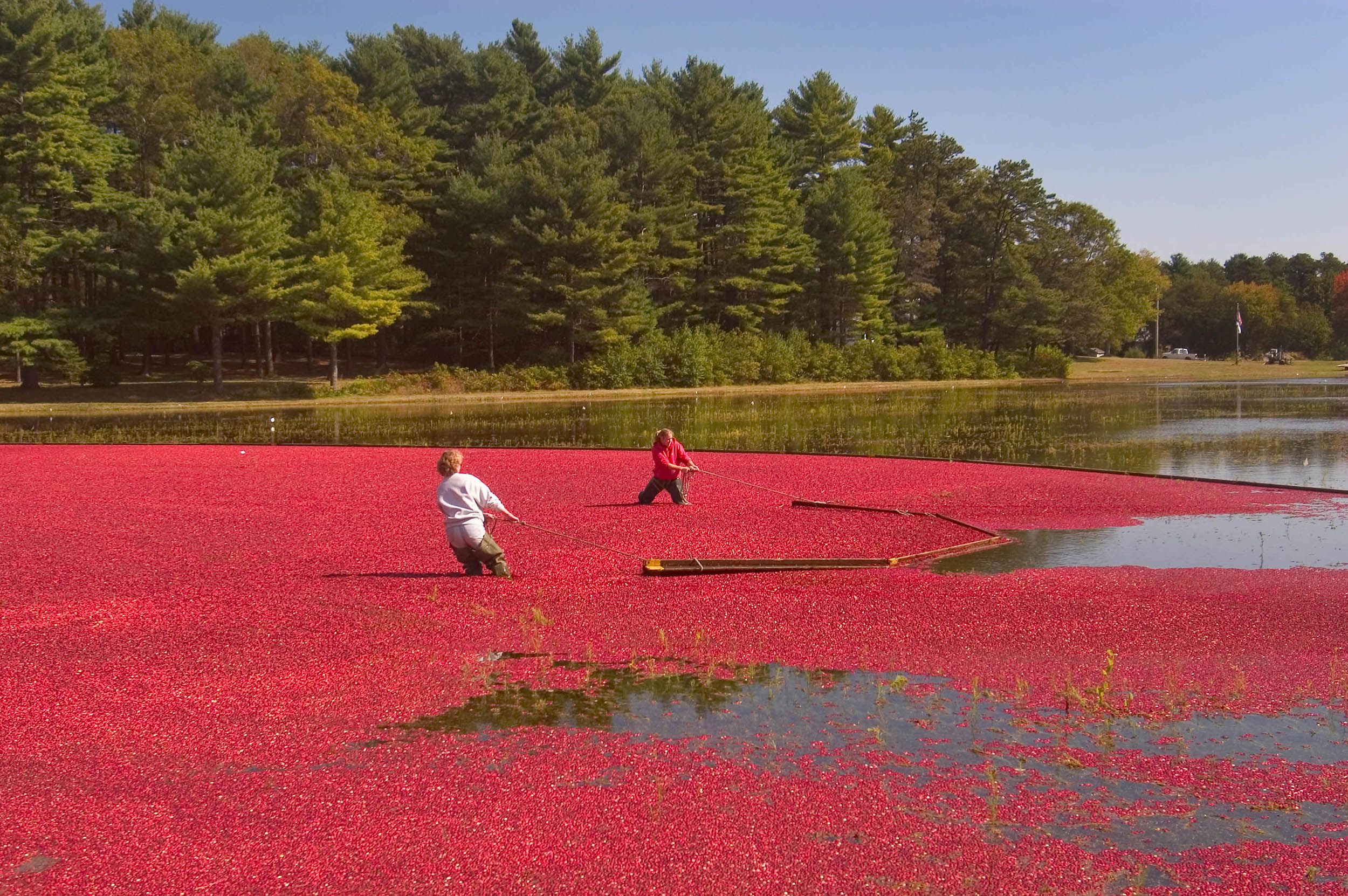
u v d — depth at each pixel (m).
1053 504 14.17
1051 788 5.09
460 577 9.73
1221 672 6.78
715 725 5.98
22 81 50.72
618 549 11.00
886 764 5.39
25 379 52.41
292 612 8.45
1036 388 60.44
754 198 71.75
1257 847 4.52
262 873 4.33
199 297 49.31
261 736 5.85
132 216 51.69
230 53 69.38
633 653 7.37
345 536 11.96
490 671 7.02
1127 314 102.75
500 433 30.34
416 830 4.69
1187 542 11.45
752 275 73.38
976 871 4.32
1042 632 7.75
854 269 76.94
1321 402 40.84
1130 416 33.41
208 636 7.79
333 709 6.28
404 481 17.77
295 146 64.06
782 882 4.24
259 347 60.84
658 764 5.40
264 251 50.88
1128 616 8.12
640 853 4.46
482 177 66.56
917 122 95.69
